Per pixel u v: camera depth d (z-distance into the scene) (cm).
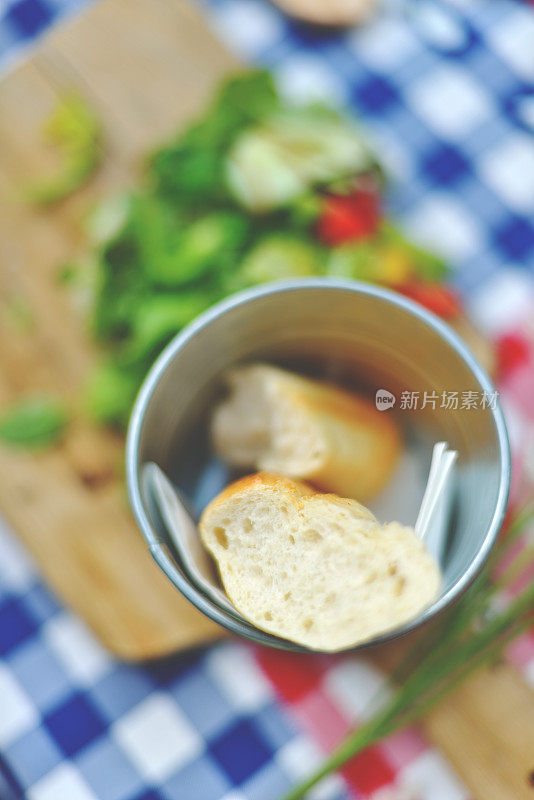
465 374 62
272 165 81
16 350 82
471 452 63
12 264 83
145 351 78
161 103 86
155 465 64
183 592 61
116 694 79
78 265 83
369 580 64
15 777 78
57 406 81
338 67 87
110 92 86
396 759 78
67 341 82
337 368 67
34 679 79
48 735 79
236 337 65
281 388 66
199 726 79
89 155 84
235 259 81
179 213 83
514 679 76
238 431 67
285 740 78
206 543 64
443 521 64
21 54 87
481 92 86
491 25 86
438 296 80
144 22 86
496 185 85
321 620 63
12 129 85
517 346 81
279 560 64
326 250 82
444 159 85
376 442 65
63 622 80
